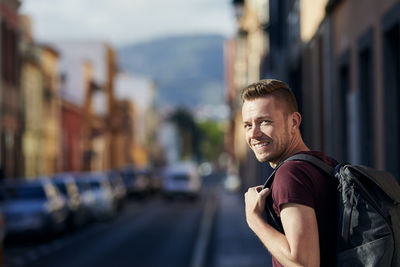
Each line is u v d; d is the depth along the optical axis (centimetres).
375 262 279
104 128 8769
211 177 11725
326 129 1784
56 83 5788
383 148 1138
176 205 4716
